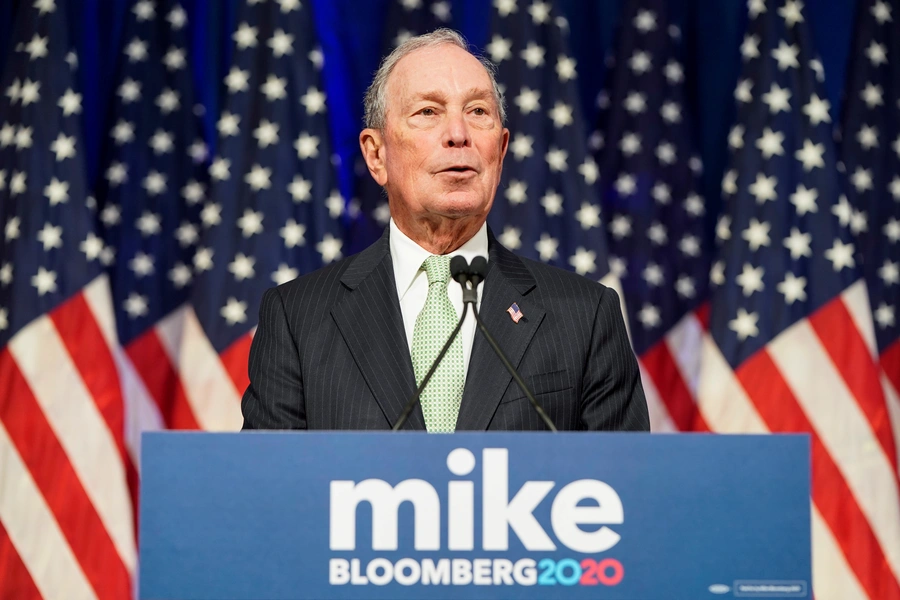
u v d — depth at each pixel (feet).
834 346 31.65
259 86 33.96
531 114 33.60
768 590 11.43
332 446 11.58
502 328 16.62
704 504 11.56
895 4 36.88
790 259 32.40
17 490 30.32
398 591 11.40
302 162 33.58
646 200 35.40
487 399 15.80
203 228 33.19
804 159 33.12
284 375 16.99
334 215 33.47
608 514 11.53
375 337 16.65
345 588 11.38
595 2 37.24
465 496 11.53
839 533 30.37
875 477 30.73
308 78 34.19
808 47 33.96
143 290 35.06
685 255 35.42
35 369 31.01
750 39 34.45
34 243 31.86
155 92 36.11
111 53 36.42
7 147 33.09
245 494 11.51
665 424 34.81
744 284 32.35
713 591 11.43
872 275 35.09
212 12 36.73
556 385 16.31
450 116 17.74
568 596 11.43
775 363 31.63
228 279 32.45
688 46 37.09
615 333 17.44
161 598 11.33
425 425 15.92
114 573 30.14
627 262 35.27
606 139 35.86
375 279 17.56
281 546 11.43
